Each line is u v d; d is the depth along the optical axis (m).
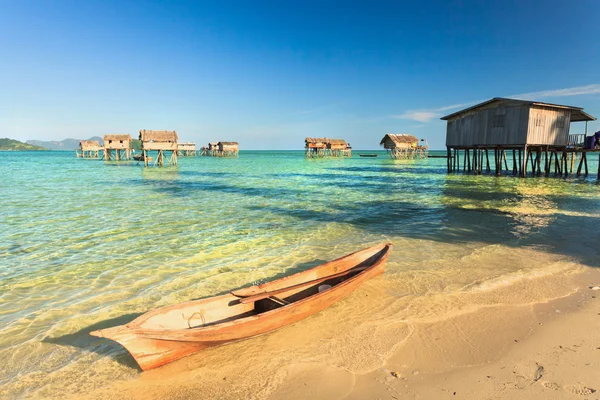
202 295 6.83
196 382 4.30
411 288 7.00
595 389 3.95
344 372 4.45
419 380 4.25
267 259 8.96
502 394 3.93
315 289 6.59
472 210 15.33
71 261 8.73
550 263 8.38
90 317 5.95
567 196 19.34
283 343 5.14
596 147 27.62
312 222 13.09
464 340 5.14
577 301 6.31
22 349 5.02
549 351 4.78
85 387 4.22
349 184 26.19
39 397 4.05
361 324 5.64
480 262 8.52
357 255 7.42
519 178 29.44
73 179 29.31
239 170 43.00
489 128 29.08
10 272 8.00
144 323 4.46
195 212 14.89
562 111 27.88
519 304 6.24
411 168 46.62
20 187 23.23
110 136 62.31
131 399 4.02
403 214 14.52
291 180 29.56
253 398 4.00
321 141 79.19
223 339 4.75
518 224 12.56
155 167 47.78
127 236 11.02
